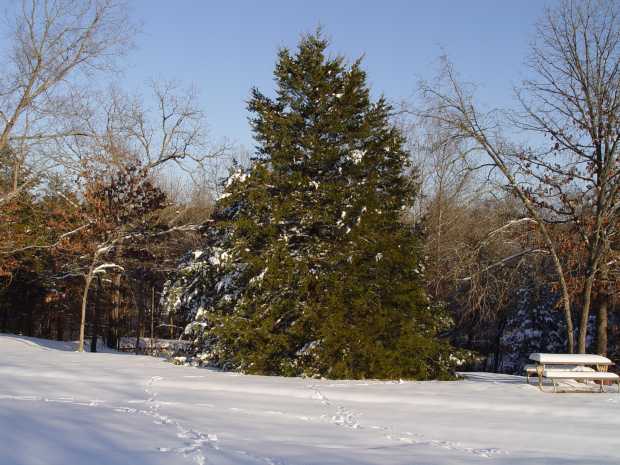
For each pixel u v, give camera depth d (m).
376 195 18.20
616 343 28.03
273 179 18.38
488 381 16.38
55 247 28.80
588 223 17.22
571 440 9.52
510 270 19.75
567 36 16.75
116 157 27.77
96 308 32.44
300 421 10.59
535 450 8.89
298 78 18.94
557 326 31.77
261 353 16.75
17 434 7.95
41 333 46.00
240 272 18.41
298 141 18.98
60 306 40.16
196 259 21.55
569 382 15.09
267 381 14.80
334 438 9.33
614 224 16.88
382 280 17.20
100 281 32.88
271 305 17.14
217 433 9.16
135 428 9.01
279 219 17.50
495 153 16.92
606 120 16.47
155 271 34.72
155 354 31.53
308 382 14.91
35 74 23.05
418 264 18.50
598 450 8.95
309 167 18.61
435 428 10.27
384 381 15.60
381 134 19.69
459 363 17.58
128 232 30.09
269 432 9.53
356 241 17.41
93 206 27.69
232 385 13.98
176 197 43.56
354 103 19.11
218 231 20.69
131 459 7.17
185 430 9.17
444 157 20.30
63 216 29.38
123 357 21.52
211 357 18.52
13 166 27.88
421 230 21.62
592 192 17.42
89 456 7.18
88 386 13.51
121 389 13.32
